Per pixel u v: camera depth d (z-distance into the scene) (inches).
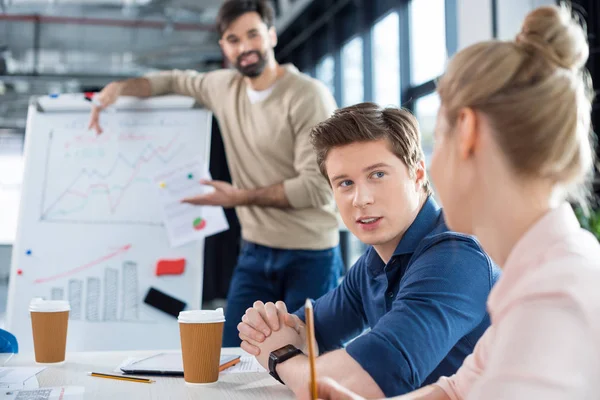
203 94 111.0
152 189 107.3
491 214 25.4
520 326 21.9
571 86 24.5
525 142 24.1
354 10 240.8
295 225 101.4
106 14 295.7
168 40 323.3
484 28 140.1
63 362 54.7
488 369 22.6
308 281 101.8
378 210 46.9
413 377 40.1
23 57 339.3
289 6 278.5
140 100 111.2
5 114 411.8
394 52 200.5
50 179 107.9
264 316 49.2
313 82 104.1
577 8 118.4
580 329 20.8
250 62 101.0
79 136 110.0
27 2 283.9
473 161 25.3
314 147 49.6
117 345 101.7
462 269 44.1
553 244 23.8
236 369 52.0
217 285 287.6
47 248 104.6
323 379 31.0
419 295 42.9
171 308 102.3
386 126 46.9
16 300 102.3
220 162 286.8
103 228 105.7
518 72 24.6
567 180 25.0
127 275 103.8
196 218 105.4
